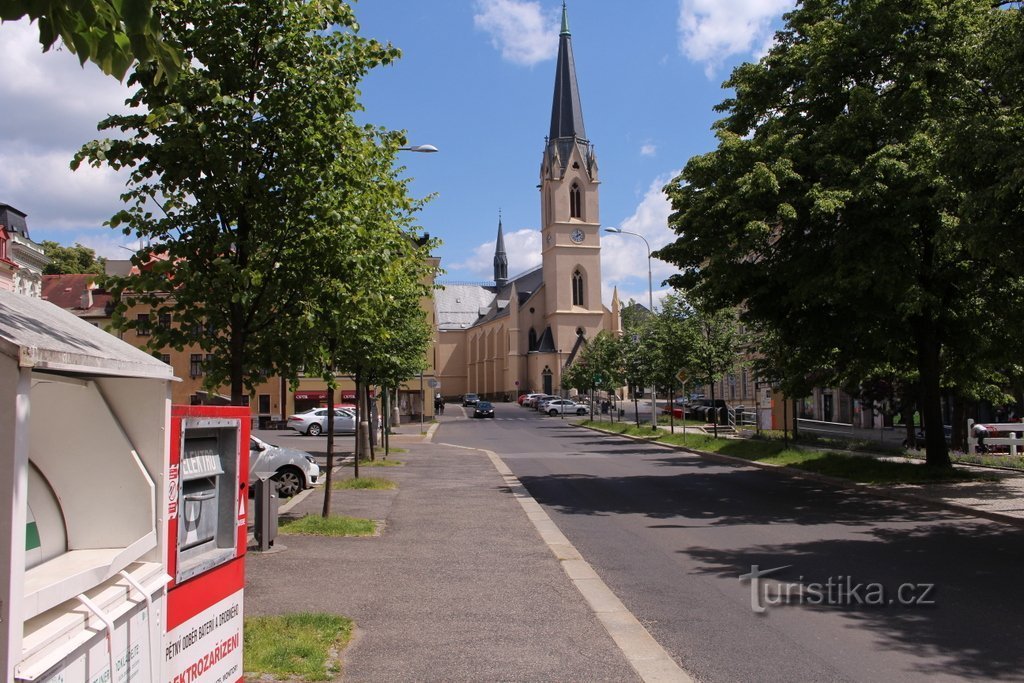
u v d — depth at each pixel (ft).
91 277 27.61
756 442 90.12
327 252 27.78
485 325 402.11
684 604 25.16
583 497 54.03
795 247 55.47
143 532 11.87
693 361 117.60
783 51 62.64
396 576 28.48
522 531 38.63
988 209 38.09
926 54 51.98
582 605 24.53
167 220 27.25
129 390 12.14
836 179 51.88
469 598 25.35
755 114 62.95
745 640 21.18
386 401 93.81
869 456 70.28
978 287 52.70
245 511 15.97
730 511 46.09
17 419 8.46
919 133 49.19
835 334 59.77
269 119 27.32
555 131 345.10
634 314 184.24
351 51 28.48
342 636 20.72
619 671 18.48
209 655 14.20
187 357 141.69
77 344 10.24
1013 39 37.63
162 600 12.10
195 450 14.32
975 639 21.08
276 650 18.69
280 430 170.71
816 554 32.83
